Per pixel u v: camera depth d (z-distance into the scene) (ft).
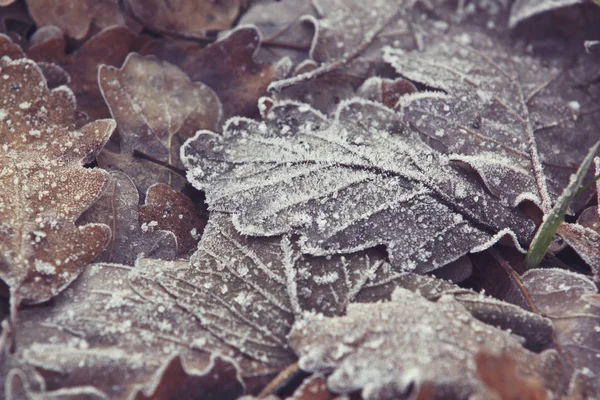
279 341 1.71
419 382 1.65
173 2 1.89
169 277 1.73
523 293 1.74
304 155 1.78
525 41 1.90
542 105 1.84
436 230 1.75
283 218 1.75
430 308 1.70
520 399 1.64
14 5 1.86
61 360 1.67
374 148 1.78
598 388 1.69
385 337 1.68
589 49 1.88
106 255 1.75
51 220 1.73
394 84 1.84
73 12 1.87
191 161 1.79
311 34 1.90
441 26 1.90
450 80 1.84
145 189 1.80
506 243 1.77
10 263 1.71
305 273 1.73
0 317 1.72
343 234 1.74
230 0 1.91
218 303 1.72
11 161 1.76
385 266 1.74
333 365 1.67
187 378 1.67
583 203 1.80
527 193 1.77
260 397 1.69
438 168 1.77
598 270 1.74
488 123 1.82
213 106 1.85
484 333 1.69
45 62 1.85
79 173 1.76
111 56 1.86
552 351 1.69
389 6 1.90
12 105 1.78
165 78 1.85
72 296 1.72
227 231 1.75
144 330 1.70
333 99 1.85
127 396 1.67
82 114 1.82
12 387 1.65
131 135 1.82
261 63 1.87
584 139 1.83
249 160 1.79
